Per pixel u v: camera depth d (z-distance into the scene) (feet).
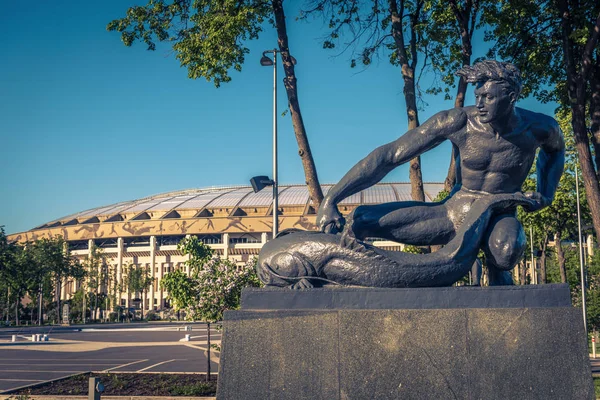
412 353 12.31
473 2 34.47
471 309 12.37
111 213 256.11
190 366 60.64
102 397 37.78
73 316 214.28
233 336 12.93
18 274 167.84
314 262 13.70
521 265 111.86
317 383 12.46
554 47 37.50
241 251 213.05
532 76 39.04
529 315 12.21
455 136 14.40
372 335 12.47
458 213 14.60
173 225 217.36
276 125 50.24
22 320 207.62
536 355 12.07
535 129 14.35
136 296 245.86
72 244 255.09
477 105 13.76
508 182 14.46
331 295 12.96
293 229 15.16
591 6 32.37
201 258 40.11
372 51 39.24
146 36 39.50
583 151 32.07
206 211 232.94
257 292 13.28
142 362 65.77
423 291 12.78
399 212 14.69
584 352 12.03
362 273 13.28
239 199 241.55
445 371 12.17
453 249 13.48
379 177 14.75
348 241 13.50
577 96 32.12
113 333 131.03
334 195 14.51
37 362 66.59
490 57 39.01
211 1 35.47
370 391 12.29
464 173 14.69
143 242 242.37
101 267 225.35
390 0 34.53
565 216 72.84
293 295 13.07
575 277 94.53
